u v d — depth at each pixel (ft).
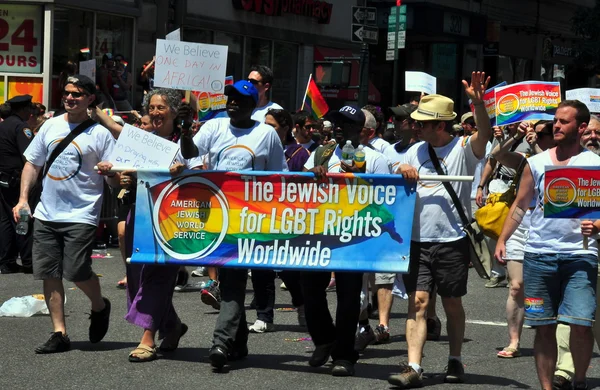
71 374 22.43
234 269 23.30
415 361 22.02
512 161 25.12
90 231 24.35
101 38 60.23
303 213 22.76
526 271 20.34
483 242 22.27
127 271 25.00
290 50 82.48
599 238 20.21
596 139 23.94
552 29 122.52
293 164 31.63
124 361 23.82
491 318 32.42
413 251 22.44
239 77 76.84
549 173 19.54
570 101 20.01
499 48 113.09
